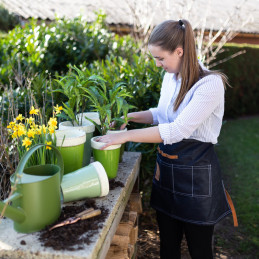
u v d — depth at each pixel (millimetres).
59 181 1076
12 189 924
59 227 1040
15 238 996
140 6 3812
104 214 1127
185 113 1411
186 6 3701
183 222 1702
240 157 4848
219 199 1594
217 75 1459
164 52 1460
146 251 2473
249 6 6016
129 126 2467
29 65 2752
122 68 2648
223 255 2469
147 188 3057
